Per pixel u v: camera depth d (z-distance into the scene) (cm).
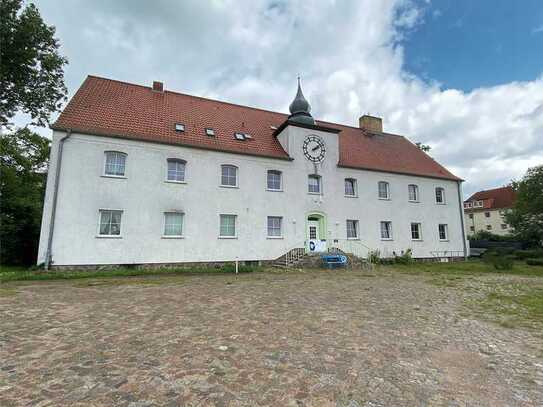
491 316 749
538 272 1792
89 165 1536
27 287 1049
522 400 357
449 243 2581
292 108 2252
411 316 732
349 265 1906
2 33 1575
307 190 2078
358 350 504
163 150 1708
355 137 2727
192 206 1730
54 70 1781
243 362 445
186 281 1240
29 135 2205
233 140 1973
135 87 2064
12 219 1905
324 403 339
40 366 419
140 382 378
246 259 1830
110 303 806
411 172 2491
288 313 727
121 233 1559
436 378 411
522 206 3338
